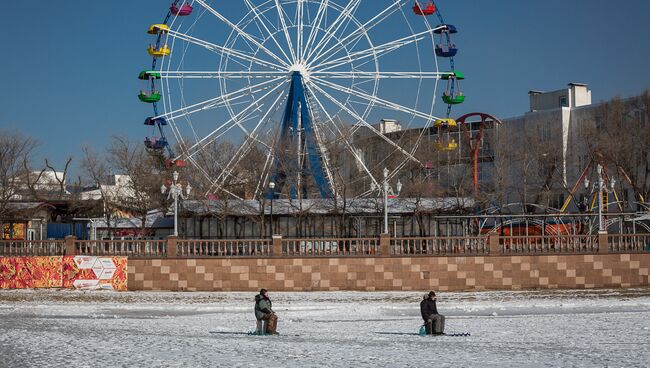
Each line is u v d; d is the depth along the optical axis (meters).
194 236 89.12
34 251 68.81
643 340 36.66
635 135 116.19
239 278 67.31
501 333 40.19
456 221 89.38
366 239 68.56
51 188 161.50
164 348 33.09
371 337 38.56
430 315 39.22
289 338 37.91
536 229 98.25
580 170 134.12
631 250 70.31
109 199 123.94
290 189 92.38
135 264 67.38
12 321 45.88
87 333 39.38
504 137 130.88
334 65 91.75
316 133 90.38
